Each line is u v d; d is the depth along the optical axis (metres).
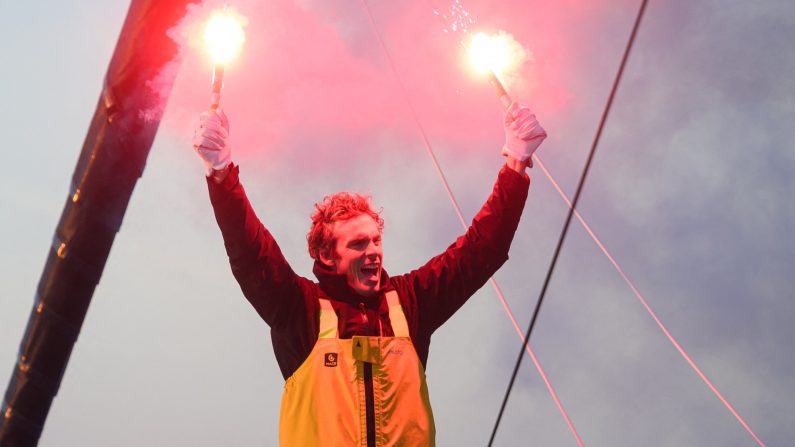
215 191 3.66
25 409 3.53
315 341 3.73
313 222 3.99
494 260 3.95
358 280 3.84
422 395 3.67
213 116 3.66
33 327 3.44
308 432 3.60
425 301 3.89
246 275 3.71
